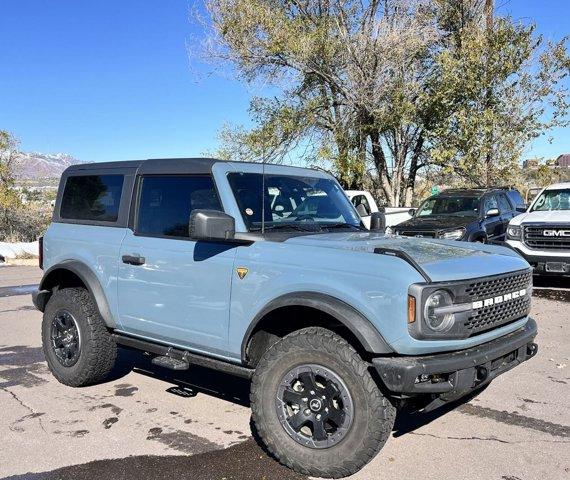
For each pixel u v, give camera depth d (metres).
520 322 4.30
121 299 4.95
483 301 3.77
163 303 4.59
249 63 20.39
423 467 3.84
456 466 3.85
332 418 3.64
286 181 4.84
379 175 23.20
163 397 5.26
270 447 3.87
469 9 20.61
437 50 20.94
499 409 4.91
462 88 18.83
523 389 5.41
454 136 19.34
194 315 4.37
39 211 22.42
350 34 20.81
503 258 4.29
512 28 18.23
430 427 4.53
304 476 3.74
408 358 3.44
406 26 20.47
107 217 5.25
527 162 19.61
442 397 3.62
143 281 4.74
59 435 4.40
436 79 20.25
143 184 5.01
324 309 3.61
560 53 18.06
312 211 4.85
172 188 4.77
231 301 4.12
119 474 3.77
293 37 19.55
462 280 3.62
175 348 4.66
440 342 3.49
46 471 3.81
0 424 4.62
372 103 20.22
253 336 4.08
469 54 18.53
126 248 4.91
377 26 19.98
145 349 4.90
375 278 3.51
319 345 3.65
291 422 3.79
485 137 18.47
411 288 3.40
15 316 9.20
